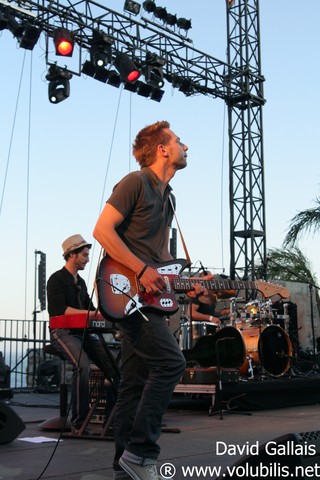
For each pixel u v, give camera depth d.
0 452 4.00
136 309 2.77
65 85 11.14
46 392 9.56
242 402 6.81
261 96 14.29
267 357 7.52
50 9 10.80
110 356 4.45
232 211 14.07
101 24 11.45
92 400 5.36
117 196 2.83
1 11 10.48
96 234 2.82
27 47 10.71
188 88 13.18
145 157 3.02
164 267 2.95
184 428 5.21
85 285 5.19
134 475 2.67
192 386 6.50
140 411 2.70
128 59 11.50
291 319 10.09
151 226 2.93
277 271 18.52
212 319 7.18
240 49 14.11
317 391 7.78
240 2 14.26
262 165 14.12
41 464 3.61
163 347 2.74
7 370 7.44
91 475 3.32
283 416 6.25
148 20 12.02
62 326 4.43
